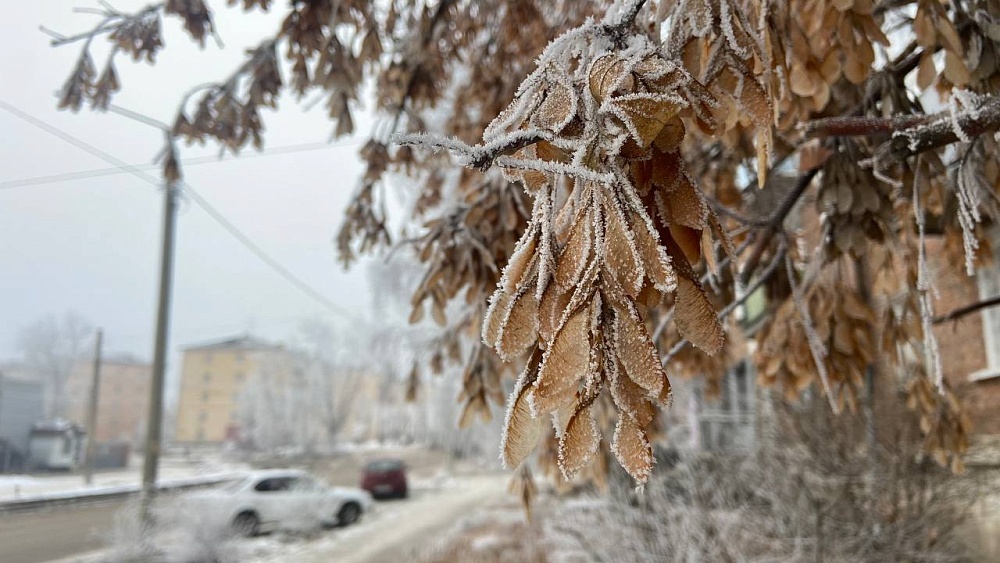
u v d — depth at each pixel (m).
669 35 1.84
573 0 5.07
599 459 3.89
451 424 36.00
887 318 3.74
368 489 24.06
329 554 12.88
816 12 2.24
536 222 1.49
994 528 5.84
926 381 4.08
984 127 2.35
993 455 6.07
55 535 14.73
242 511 14.66
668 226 1.48
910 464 5.69
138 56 4.12
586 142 1.41
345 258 4.83
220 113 4.25
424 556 11.77
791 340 3.63
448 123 6.13
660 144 1.49
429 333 12.47
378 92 5.27
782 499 5.82
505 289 1.48
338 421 55.22
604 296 1.30
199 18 4.06
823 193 3.22
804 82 2.33
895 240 3.30
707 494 6.22
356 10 4.07
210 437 75.88
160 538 12.20
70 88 4.05
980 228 3.36
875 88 3.18
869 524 5.59
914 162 3.16
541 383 1.27
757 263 3.51
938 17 2.32
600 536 6.49
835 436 6.04
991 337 6.59
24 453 41.16
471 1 5.26
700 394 7.14
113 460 44.44
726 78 1.81
